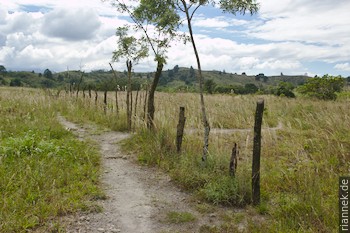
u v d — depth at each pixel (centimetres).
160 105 1552
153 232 538
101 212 594
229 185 672
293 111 1756
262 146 1014
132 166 888
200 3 770
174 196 694
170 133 1026
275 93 3222
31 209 548
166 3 825
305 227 521
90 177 757
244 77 12162
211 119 1438
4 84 6975
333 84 2481
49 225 518
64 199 605
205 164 797
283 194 670
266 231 518
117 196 679
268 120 1564
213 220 585
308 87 2544
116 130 1327
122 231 534
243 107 1814
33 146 866
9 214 519
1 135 971
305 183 664
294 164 856
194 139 990
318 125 1253
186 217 584
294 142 1045
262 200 649
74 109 1717
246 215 600
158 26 853
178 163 848
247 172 728
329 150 889
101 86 3250
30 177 660
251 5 759
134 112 1360
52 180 675
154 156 909
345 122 1152
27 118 1297
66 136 1134
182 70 12162
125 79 3198
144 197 682
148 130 1100
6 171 687
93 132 1267
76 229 523
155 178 798
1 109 1473
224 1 767
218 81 10450
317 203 586
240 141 1161
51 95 2184
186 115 1465
